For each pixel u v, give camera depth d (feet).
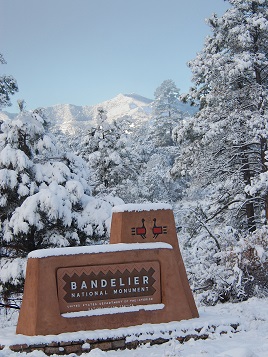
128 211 34.53
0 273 53.83
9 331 32.45
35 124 59.93
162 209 35.01
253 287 47.70
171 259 33.37
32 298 30.19
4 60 99.14
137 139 218.18
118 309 31.55
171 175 94.94
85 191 63.98
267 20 85.10
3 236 56.03
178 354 26.76
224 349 27.76
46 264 30.50
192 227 82.74
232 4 89.30
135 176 109.70
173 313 32.55
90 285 31.42
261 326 33.73
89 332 29.78
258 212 87.35
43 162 61.77
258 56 83.10
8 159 56.29
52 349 28.58
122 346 29.73
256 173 87.04
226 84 84.53
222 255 48.32
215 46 92.63
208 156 88.38
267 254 46.91
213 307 42.45
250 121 79.10
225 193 88.69
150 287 32.73
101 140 103.14
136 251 32.76
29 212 52.21
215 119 86.53
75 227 56.95
